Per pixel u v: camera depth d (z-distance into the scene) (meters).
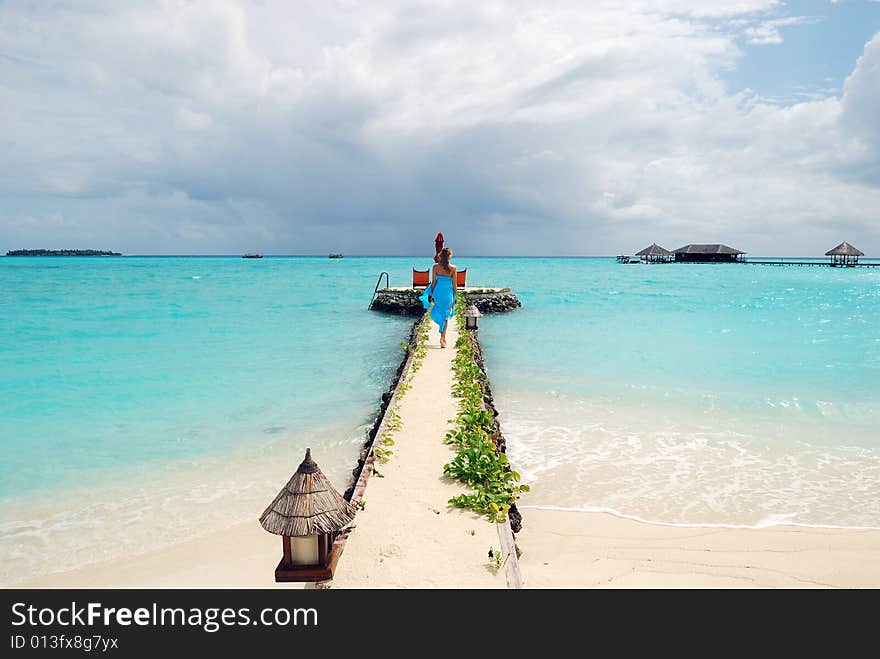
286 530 4.02
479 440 7.19
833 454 8.83
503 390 12.72
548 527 6.52
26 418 10.62
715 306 32.72
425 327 18.77
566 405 11.52
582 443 9.32
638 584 5.26
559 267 116.69
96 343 19.48
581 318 27.25
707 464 8.45
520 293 43.44
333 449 9.05
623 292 44.56
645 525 6.59
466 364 12.27
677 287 51.34
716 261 102.69
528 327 23.80
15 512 6.76
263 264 139.12
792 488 7.63
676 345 18.59
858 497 7.36
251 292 44.00
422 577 4.44
